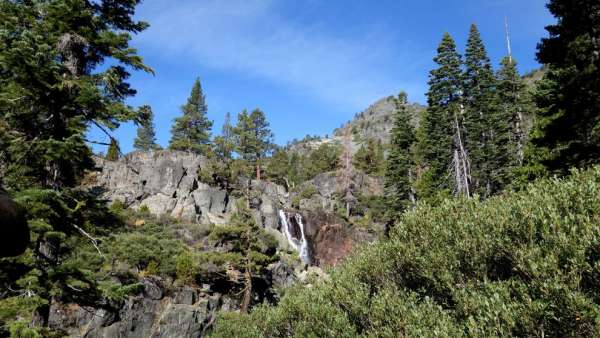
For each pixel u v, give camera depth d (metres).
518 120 42.78
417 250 10.55
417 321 8.56
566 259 7.16
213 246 34.84
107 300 11.74
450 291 9.25
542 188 9.82
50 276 9.91
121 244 27.36
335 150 90.44
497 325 7.01
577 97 17.27
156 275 27.45
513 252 8.16
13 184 10.64
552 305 6.68
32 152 10.47
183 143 64.94
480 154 40.00
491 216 9.52
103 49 12.34
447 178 39.59
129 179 42.91
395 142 46.28
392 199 44.66
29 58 9.59
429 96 43.50
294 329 12.84
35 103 10.73
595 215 7.62
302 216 50.38
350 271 12.99
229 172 44.88
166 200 41.66
